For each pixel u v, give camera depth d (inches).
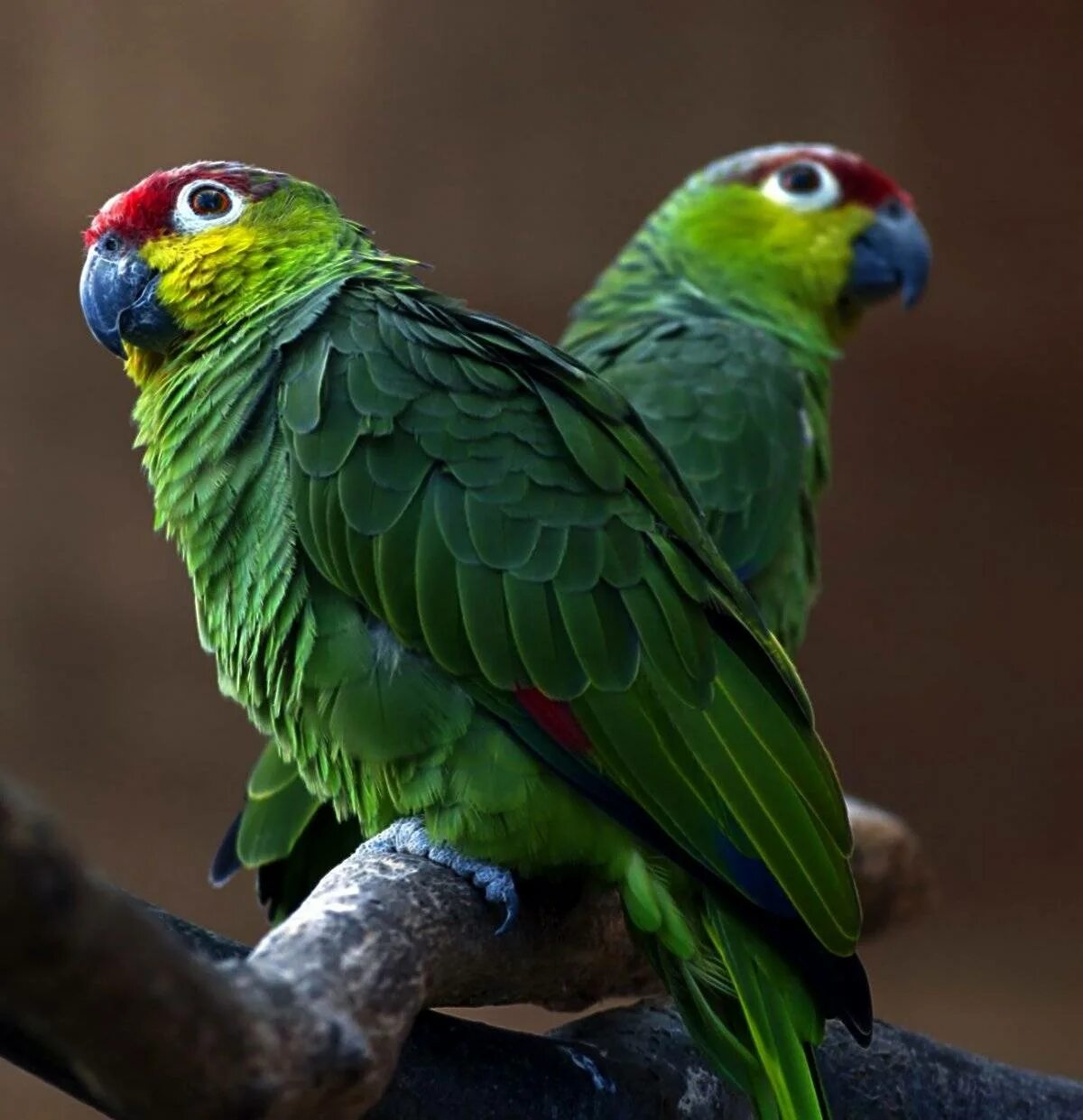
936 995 676.7
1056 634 684.1
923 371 679.1
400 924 204.4
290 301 266.4
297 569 243.9
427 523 241.1
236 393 254.4
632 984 271.9
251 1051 153.8
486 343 259.3
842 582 690.2
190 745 661.9
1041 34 669.3
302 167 666.2
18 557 652.1
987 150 673.0
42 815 126.3
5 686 652.7
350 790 252.8
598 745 237.3
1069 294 671.8
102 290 283.6
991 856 688.4
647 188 679.7
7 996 135.9
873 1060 266.4
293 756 261.6
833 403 681.6
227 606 255.9
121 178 652.1
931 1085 268.5
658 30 678.5
